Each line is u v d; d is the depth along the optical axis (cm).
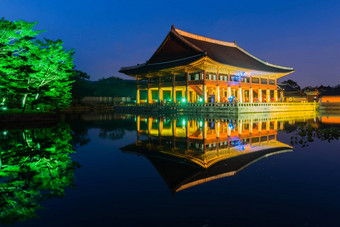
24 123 3344
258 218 623
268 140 1975
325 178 943
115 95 12025
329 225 582
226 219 620
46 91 3559
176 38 6675
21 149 1591
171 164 1216
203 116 4994
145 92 11725
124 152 1525
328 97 8919
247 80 6812
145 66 7550
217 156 1400
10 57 2992
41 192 835
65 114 6462
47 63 3381
